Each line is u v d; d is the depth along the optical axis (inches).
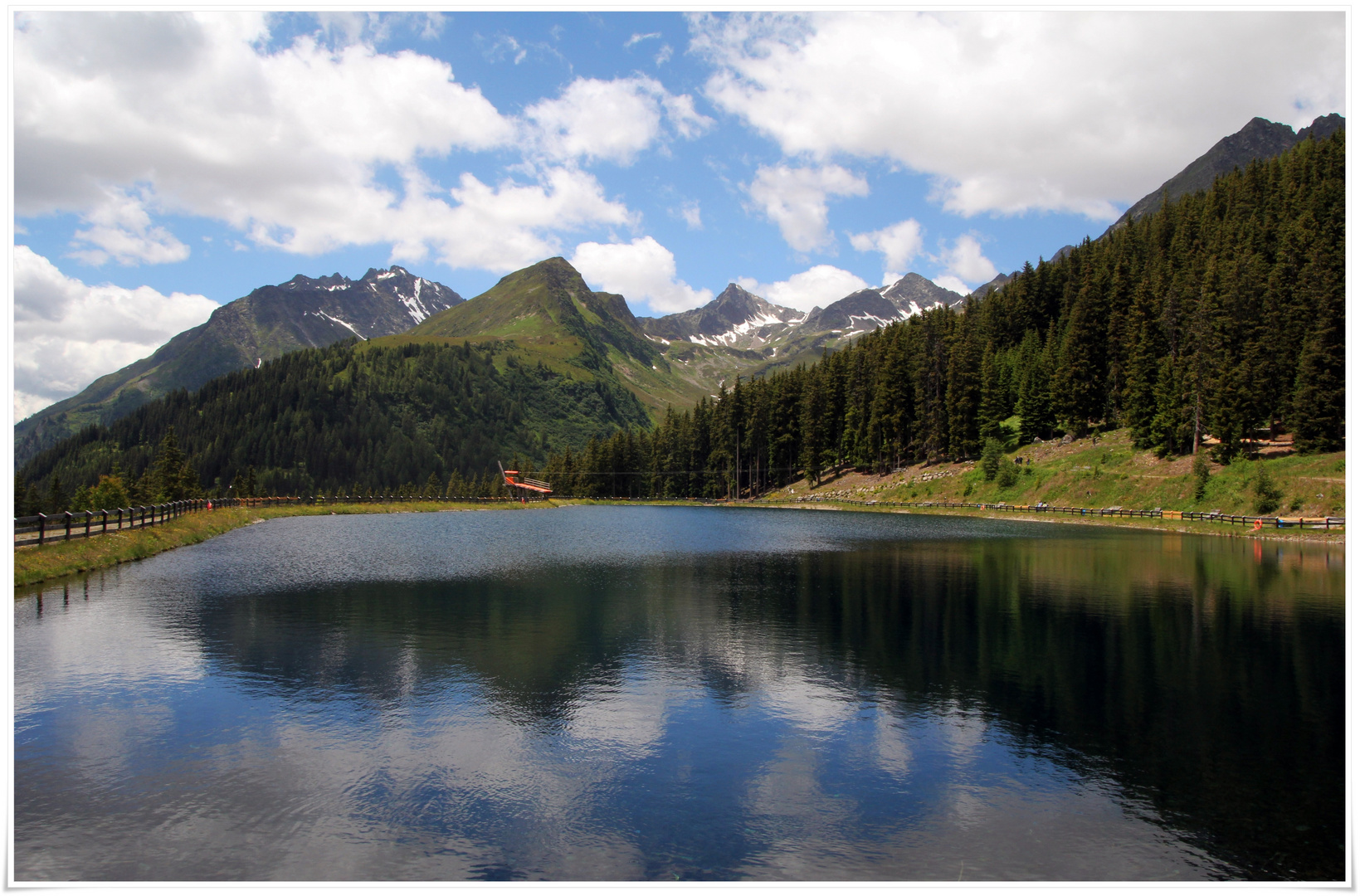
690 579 1386.6
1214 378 3253.0
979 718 610.5
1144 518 2876.5
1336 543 2011.6
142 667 721.6
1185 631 918.4
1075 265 5477.4
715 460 6215.6
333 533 2479.1
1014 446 4461.1
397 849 404.8
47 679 679.1
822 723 598.5
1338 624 960.9
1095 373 4190.5
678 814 450.3
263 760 514.9
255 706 620.4
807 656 799.1
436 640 855.1
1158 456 3388.3
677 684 697.0
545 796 471.2
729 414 6107.3
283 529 2628.0
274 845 406.0
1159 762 527.5
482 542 2210.9
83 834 415.2
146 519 1867.6
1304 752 542.9
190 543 1921.8
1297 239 3794.3
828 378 5615.2
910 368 5187.0
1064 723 601.0
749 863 395.9
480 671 731.4
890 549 1987.0
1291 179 4852.4
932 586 1299.2
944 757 534.6
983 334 5339.6
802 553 1878.7
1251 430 3112.7
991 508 3624.5
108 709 608.4
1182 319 3976.4
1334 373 2763.3
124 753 522.9
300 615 989.2
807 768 515.5
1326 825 442.0
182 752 526.9
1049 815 452.4
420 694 657.0
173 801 455.5
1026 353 4773.6
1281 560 1662.2
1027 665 764.0
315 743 546.9
